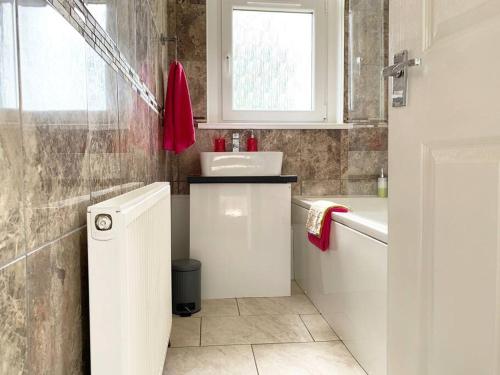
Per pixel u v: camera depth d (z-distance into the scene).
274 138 3.10
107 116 1.12
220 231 2.66
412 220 0.97
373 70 2.79
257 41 3.12
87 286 0.93
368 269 1.70
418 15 0.93
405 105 0.99
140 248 1.03
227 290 2.69
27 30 0.61
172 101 2.50
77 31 0.86
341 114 3.17
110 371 0.82
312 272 2.58
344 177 3.16
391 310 1.09
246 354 1.91
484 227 0.73
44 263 0.67
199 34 3.01
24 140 0.60
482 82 0.73
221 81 3.07
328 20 3.15
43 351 0.66
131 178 1.48
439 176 0.87
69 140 0.80
